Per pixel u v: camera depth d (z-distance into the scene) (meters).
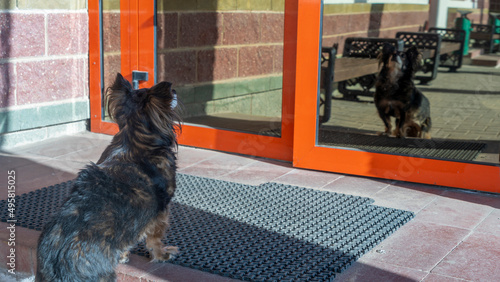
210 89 5.21
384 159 4.27
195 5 5.18
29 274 3.01
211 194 3.93
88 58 5.58
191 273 2.72
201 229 3.27
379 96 5.77
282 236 3.18
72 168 4.48
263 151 4.88
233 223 3.38
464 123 5.62
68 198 2.31
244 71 4.96
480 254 2.96
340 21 5.16
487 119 5.85
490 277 2.69
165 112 2.55
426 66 6.28
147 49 5.25
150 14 5.15
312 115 4.45
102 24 5.44
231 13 4.93
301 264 2.79
